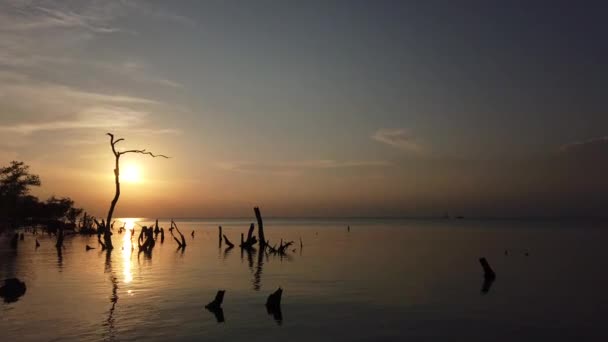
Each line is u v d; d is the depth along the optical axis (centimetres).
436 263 4712
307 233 13162
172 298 2622
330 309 2383
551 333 1984
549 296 2819
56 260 4744
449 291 2967
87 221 11044
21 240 8256
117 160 5584
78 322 2044
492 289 3061
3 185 7038
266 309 2362
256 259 5103
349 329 1989
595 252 6250
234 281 3334
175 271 3906
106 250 5928
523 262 4909
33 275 3556
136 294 2744
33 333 1862
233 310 2328
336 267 4309
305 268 4216
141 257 5219
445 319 2197
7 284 2739
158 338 1816
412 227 19850
